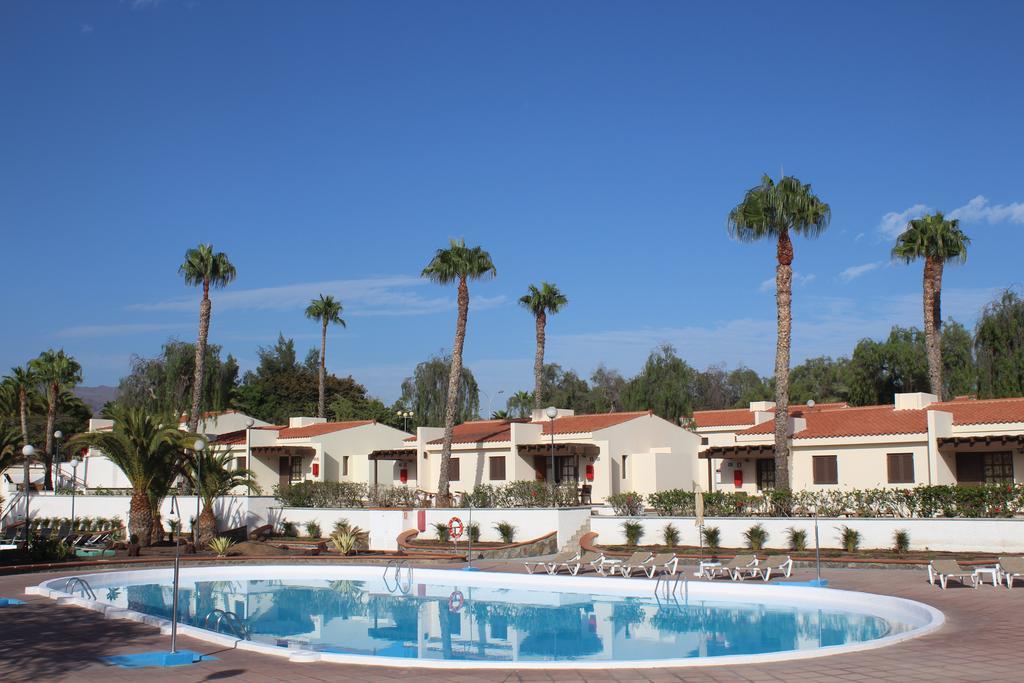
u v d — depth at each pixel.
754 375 102.00
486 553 33.56
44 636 16.48
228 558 32.62
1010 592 21.39
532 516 35.94
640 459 45.31
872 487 37.03
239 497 43.00
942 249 44.53
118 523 45.84
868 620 20.30
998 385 51.41
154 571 29.72
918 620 18.56
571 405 85.50
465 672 13.12
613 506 36.97
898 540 29.98
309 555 34.69
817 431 39.28
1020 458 35.41
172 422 37.56
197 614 22.52
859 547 30.83
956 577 24.38
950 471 36.44
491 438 47.03
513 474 45.62
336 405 88.81
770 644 17.70
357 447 55.22
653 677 12.44
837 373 89.31
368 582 29.25
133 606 23.84
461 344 43.81
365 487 44.94
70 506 49.06
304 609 23.61
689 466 46.88
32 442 61.25
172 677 12.67
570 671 13.07
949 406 38.84
